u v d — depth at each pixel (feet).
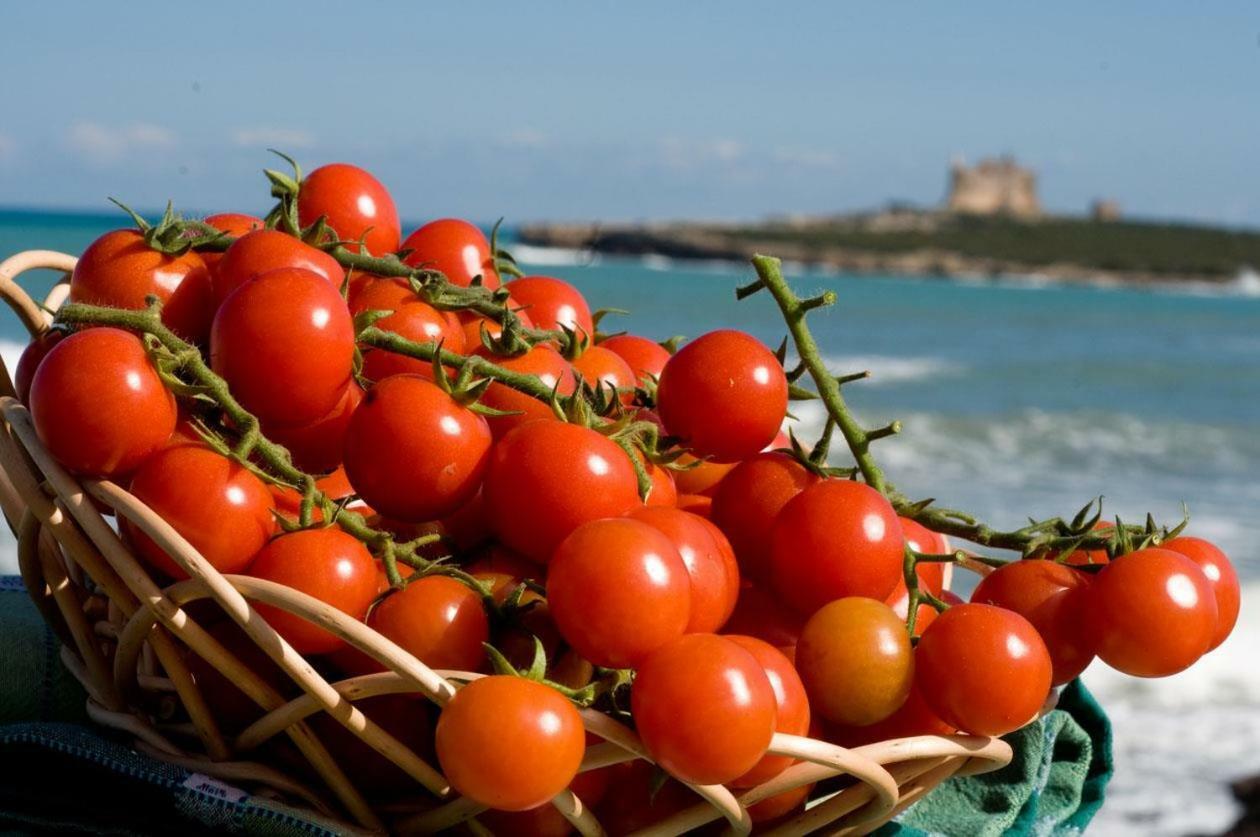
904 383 58.39
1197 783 12.66
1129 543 4.40
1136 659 4.18
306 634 3.75
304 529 3.88
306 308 3.93
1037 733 5.17
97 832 3.99
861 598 4.04
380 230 5.27
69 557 4.99
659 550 3.60
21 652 4.68
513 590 4.06
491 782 3.34
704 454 4.53
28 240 154.51
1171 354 85.05
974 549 18.97
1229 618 4.56
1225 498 30.78
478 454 4.11
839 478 4.38
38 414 3.74
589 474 3.98
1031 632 3.94
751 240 258.57
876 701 3.93
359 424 4.09
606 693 3.83
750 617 4.35
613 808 3.96
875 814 3.99
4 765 4.15
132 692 4.29
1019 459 36.50
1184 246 256.52
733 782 3.80
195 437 4.01
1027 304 154.30
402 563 4.09
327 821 3.87
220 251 4.61
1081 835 5.51
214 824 3.89
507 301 4.89
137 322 3.94
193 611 4.09
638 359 5.56
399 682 3.58
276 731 3.87
